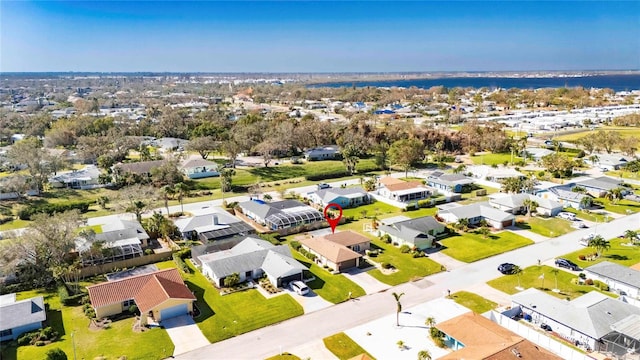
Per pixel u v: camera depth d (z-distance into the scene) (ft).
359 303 212.43
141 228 292.40
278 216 311.88
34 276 233.14
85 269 242.37
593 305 188.65
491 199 359.25
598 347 172.14
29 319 188.85
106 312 200.85
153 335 186.29
